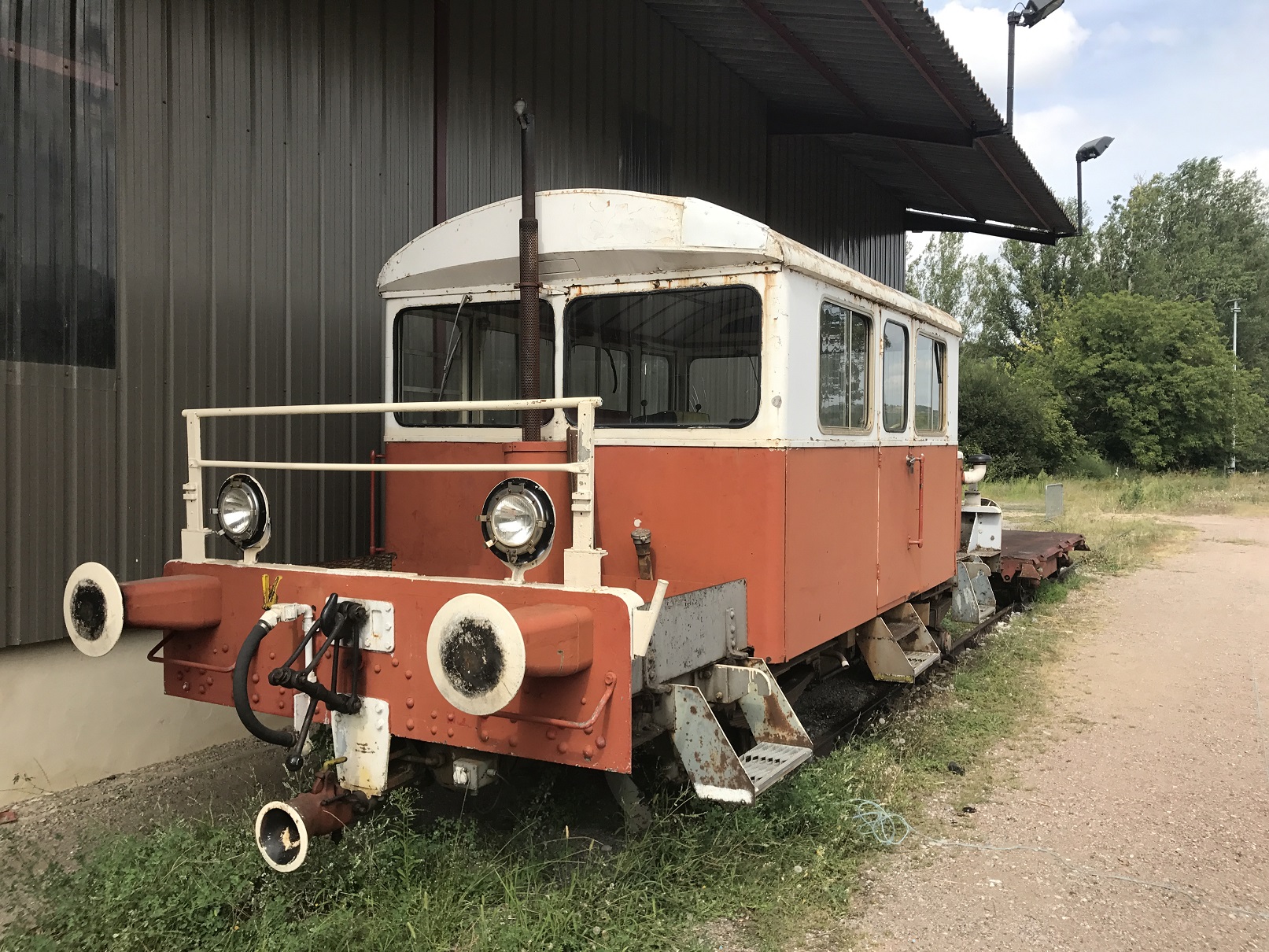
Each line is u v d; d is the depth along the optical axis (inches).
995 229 636.7
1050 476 1293.1
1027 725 236.7
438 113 271.9
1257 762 208.5
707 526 168.2
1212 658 310.0
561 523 166.6
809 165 495.8
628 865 136.6
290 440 229.8
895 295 220.2
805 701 248.2
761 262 161.5
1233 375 1357.0
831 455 185.9
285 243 227.9
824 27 332.8
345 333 244.8
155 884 129.5
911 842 163.9
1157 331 1343.5
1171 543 631.2
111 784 191.8
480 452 189.2
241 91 216.4
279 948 117.9
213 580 154.9
